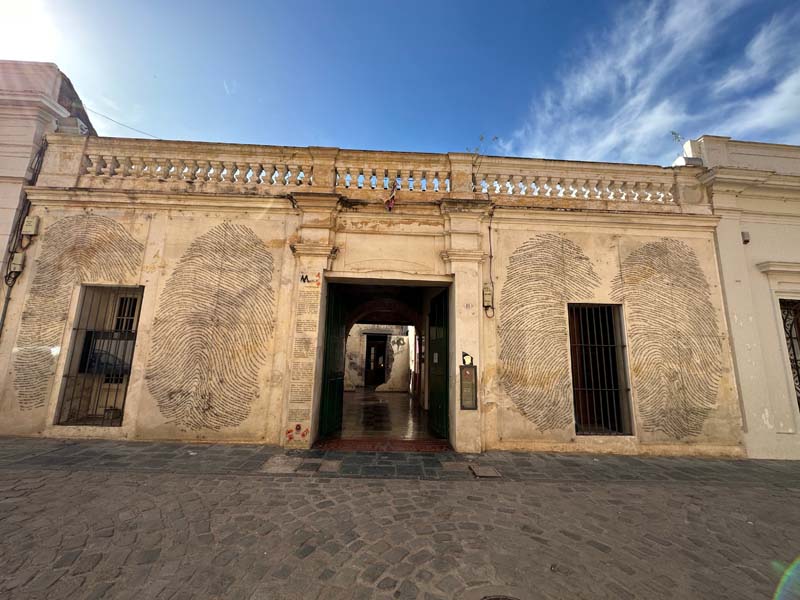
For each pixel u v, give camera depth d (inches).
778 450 239.3
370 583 99.0
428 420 344.8
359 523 132.5
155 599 89.5
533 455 225.9
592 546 121.1
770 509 154.1
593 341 274.5
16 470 170.2
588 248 263.0
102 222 251.9
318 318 239.8
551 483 179.2
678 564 112.0
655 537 128.4
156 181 259.0
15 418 228.1
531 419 240.7
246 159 265.9
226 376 237.3
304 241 247.4
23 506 134.6
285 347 242.4
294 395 230.4
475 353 239.8
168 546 112.8
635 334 253.3
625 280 259.8
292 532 124.5
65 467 176.4
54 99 278.2
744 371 249.8
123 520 127.6
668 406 244.2
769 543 126.0
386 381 676.7
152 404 231.6
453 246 253.0
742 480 190.5
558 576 104.0
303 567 105.0
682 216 264.4
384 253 255.4
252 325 243.9
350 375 692.7
